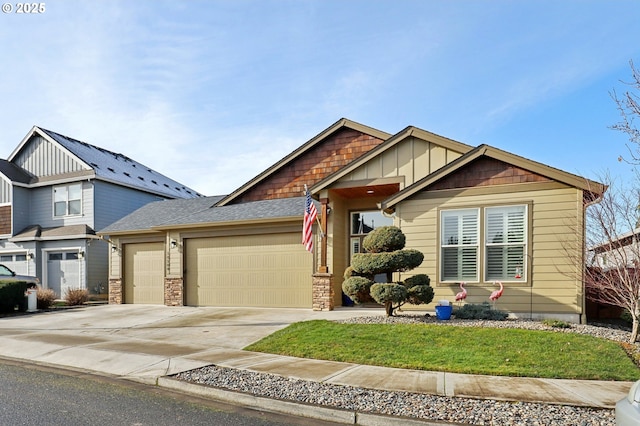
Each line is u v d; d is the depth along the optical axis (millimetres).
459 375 6223
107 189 21953
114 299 17172
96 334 10195
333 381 6004
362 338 8281
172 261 15625
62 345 8883
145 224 16797
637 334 8273
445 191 11227
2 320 13078
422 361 6863
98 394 5773
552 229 10211
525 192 10484
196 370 6730
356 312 11938
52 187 22406
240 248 14641
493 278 10672
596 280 9938
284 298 13859
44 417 4789
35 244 21688
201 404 5391
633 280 8586
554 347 7348
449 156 12367
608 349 7227
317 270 13250
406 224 11516
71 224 21672
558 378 6035
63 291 21188
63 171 22125
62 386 6184
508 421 4504
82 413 4949
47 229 22156
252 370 6676
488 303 10578
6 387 6113
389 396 5344
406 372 6426
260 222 14023
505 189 10656
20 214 22469
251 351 8164
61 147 22172
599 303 11836
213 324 11094
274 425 4680
